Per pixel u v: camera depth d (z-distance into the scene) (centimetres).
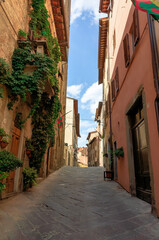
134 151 642
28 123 723
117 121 905
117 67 901
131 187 612
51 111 845
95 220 380
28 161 726
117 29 937
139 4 312
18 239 283
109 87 1220
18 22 577
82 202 538
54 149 1350
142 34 507
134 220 368
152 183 404
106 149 1565
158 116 379
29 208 448
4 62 453
